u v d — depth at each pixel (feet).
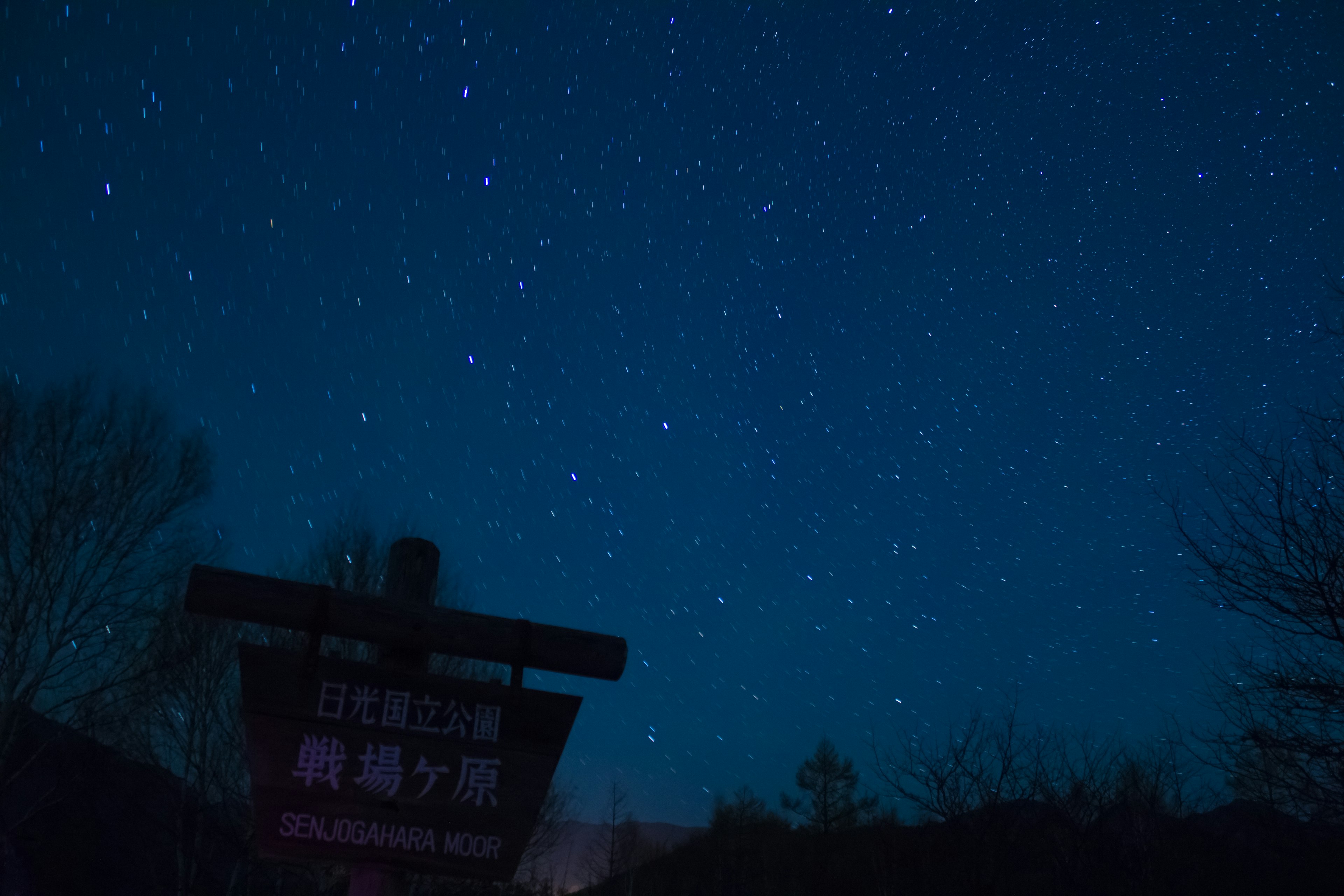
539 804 10.92
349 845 10.45
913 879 33.83
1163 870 29.27
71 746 56.44
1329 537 21.99
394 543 12.07
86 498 57.52
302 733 10.68
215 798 56.34
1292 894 26.22
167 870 61.77
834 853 64.08
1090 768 34.55
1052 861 32.48
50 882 53.98
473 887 45.78
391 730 10.86
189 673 57.82
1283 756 22.34
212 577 10.57
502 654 11.24
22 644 54.54
